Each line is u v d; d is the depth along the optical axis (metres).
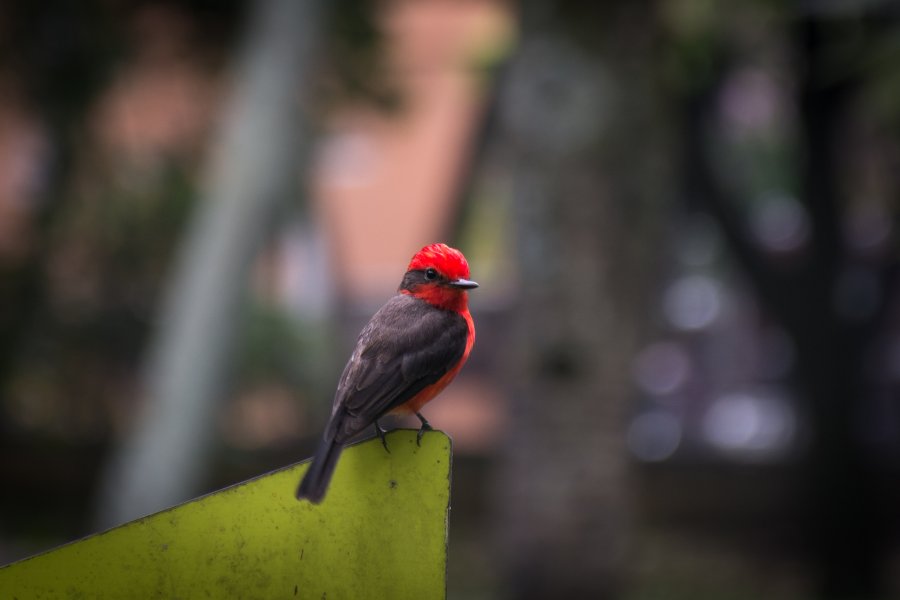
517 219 11.41
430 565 3.72
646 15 11.37
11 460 19.45
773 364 25.22
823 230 15.91
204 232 10.62
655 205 11.62
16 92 17.19
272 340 19.00
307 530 3.74
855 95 15.53
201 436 10.56
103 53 16.58
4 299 18.27
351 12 15.21
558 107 11.18
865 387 17.75
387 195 25.95
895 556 17.78
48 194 17.83
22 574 3.67
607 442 11.25
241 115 10.73
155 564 3.71
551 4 11.20
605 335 11.21
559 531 11.21
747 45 16.12
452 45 21.62
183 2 16.03
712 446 25.14
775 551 17.39
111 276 18.84
